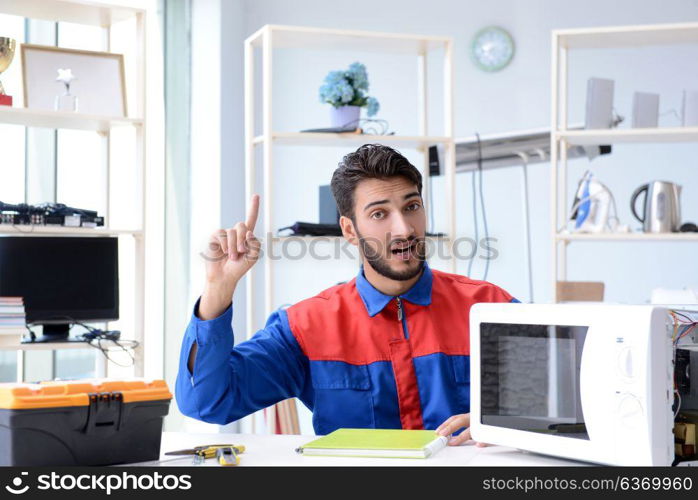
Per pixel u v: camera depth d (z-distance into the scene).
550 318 1.24
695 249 4.55
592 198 3.36
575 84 4.71
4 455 1.19
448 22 4.86
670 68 4.60
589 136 3.32
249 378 1.64
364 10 4.93
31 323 3.23
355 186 1.63
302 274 4.90
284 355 1.72
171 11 4.45
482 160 4.12
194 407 1.53
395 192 1.62
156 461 1.29
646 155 4.60
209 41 4.54
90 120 3.17
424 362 1.71
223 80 4.53
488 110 4.82
